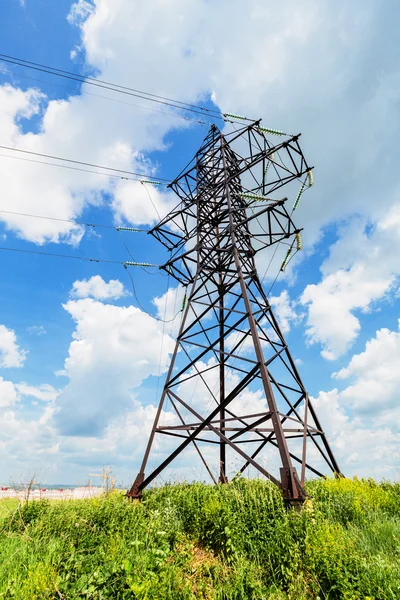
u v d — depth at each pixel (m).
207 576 7.30
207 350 14.36
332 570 6.27
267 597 6.23
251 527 8.48
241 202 18.70
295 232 16.66
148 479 12.73
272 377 13.29
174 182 20.62
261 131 17.92
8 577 6.32
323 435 14.98
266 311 15.77
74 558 7.24
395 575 5.96
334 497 11.12
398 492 12.49
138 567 6.53
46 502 11.30
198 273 16.83
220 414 16.89
